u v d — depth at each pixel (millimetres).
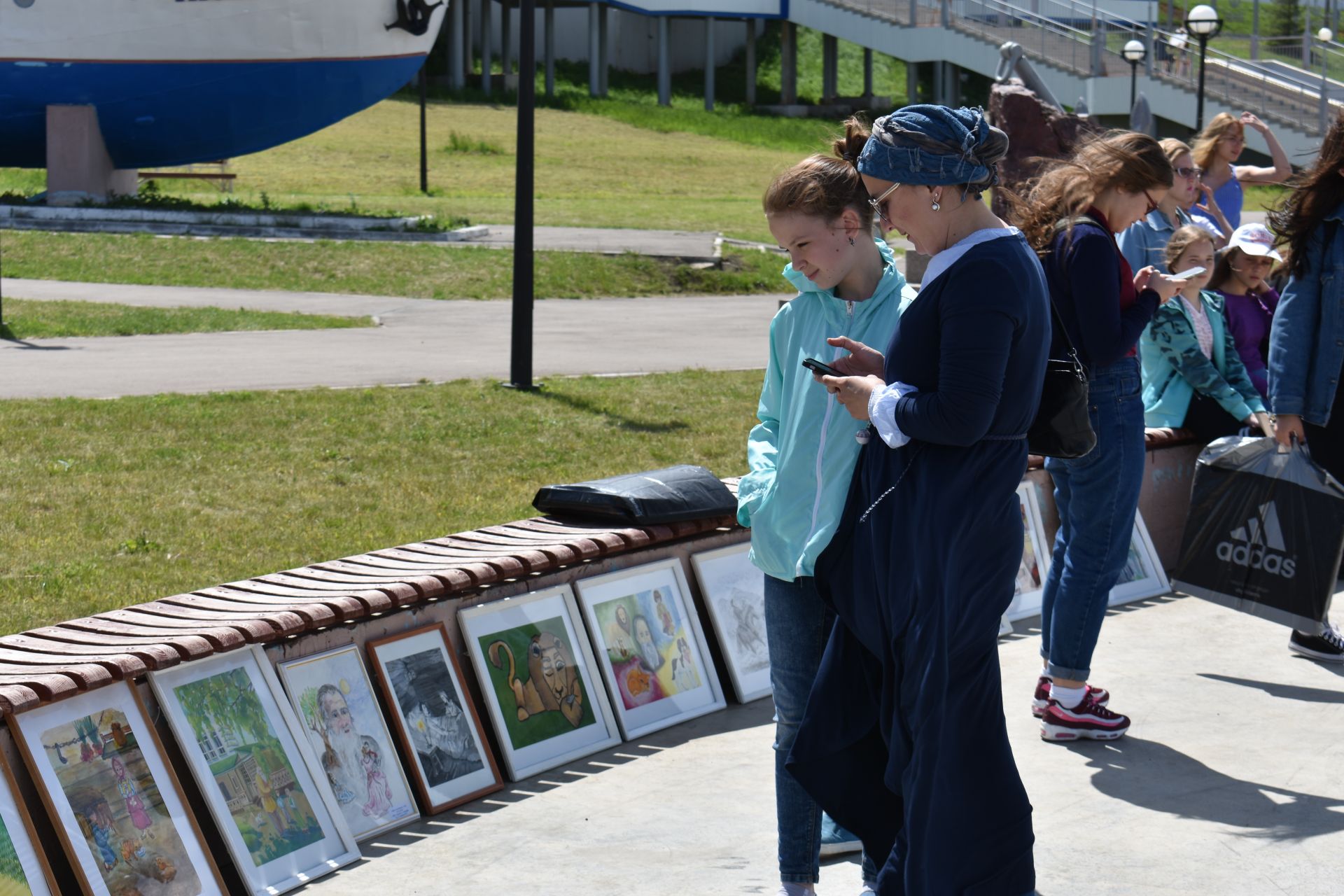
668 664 5672
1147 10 52156
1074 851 4363
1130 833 4496
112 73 33188
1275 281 8148
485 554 5355
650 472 6145
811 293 3898
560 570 5484
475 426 11492
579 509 5902
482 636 5117
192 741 4141
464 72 66875
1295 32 52125
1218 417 7559
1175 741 5305
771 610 3934
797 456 3768
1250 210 39344
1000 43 52375
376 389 13227
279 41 33562
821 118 67188
